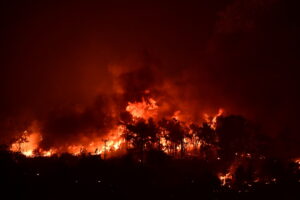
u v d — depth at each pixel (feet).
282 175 107.04
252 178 104.58
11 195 82.02
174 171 107.34
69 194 86.22
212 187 96.43
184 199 87.81
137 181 97.30
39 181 90.94
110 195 87.81
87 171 102.01
